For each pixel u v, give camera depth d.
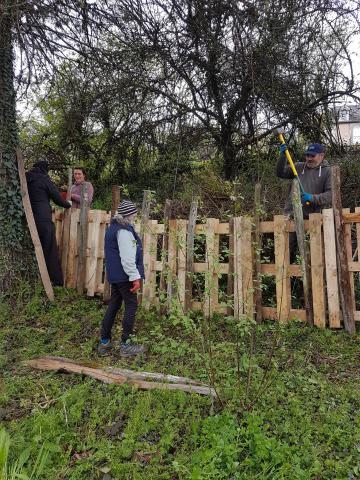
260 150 8.80
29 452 2.60
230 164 9.11
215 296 4.95
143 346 4.14
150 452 2.69
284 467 2.40
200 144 9.48
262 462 2.50
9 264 5.61
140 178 9.95
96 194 9.62
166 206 5.18
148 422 2.96
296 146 8.74
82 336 4.61
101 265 5.76
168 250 5.13
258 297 4.73
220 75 8.43
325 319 4.52
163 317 4.88
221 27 7.73
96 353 4.20
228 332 4.47
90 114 9.07
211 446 2.65
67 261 6.12
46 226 5.80
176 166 9.02
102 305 5.49
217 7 7.41
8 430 2.94
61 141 9.72
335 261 4.47
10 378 3.68
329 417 2.90
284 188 7.00
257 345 4.13
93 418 3.06
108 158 9.96
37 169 5.95
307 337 4.29
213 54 8.02
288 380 3.41
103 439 2.84
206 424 2.80
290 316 4.66
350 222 4.44
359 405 3.09
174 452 2.70
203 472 2.38
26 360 4.00
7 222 5.66
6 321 5.02
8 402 3.33
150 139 9.70
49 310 5.30
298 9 7.17
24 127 9.70
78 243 5.93
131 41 7.73
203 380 3.46
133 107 8.88
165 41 7.99
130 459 2.66
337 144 8.09
